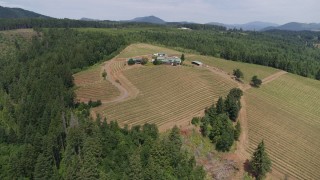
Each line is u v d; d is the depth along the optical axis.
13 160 113.50
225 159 135.88
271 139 154.00
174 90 185.62
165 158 112.50
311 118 184.88
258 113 173.50
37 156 118.25
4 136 145.50
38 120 154.12
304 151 151.75
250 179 129.12
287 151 148.62
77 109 166.25
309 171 139.12
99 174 103.75
